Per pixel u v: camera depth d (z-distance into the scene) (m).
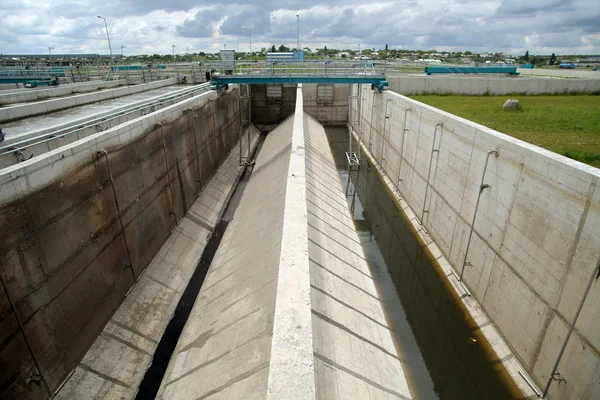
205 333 14.43
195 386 12.00
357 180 36.81
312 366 8.36
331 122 53.25
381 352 13.82
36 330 11.10
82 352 12.96
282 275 11.44
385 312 18.98
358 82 34.28
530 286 13.09
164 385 13.04
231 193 30.73
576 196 11.02
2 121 20.44
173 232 21.64
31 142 14.12
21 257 10.68
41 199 11.46
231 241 22.23
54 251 11.96
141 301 16.44
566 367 11.34
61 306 12.16
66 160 12.55
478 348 15.40
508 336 14.34
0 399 9.90
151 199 18.92
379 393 11.74
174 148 22.03
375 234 27.30
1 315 9.97
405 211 26.77
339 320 13.66
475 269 16.97
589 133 21.25
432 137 22.12
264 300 13.31
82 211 13.36
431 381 15.40
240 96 42.09
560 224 11.67
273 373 8.16
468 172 17.58
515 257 13.95
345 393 10.79
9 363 10.18
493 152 15.35
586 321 10.61
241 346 12.08
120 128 15.86
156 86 37.69
